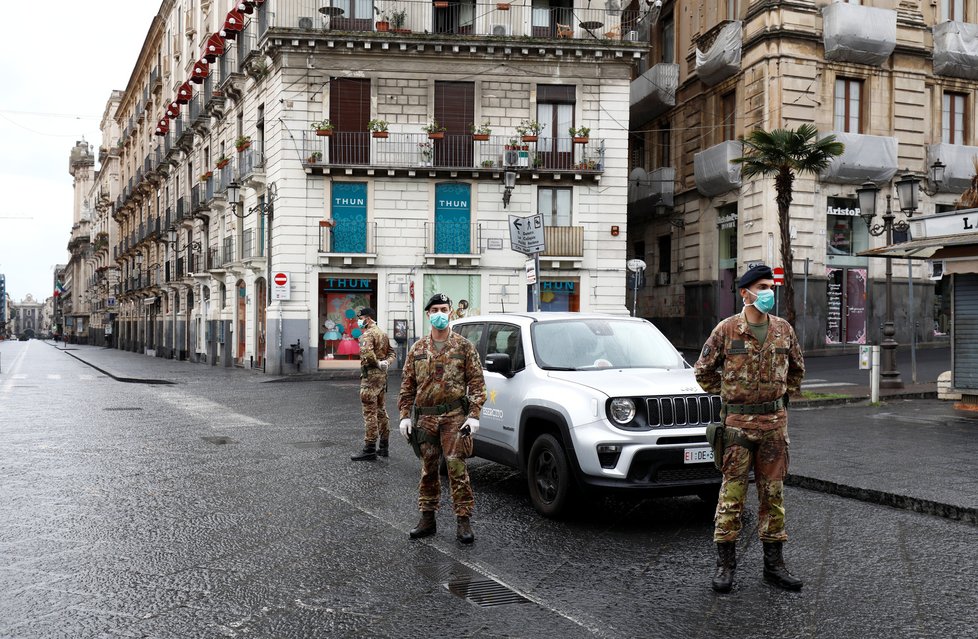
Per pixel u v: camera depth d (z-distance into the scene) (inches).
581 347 293.1
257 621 171.9
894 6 1048.8
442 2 1035.3
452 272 1026.1
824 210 1011.9
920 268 1078.4
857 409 552.1
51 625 168.7
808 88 1002.1
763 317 197.5
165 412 586.9
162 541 235.3
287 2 1016.9
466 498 235.9
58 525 252.8
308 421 531.2
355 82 1021.2
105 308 3061.0
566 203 1048.8
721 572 194.1
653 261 1328.7
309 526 253.9
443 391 238.8
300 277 1010.1
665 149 1296.8
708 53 1088.8
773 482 196.9
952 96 1101.7
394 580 200.4
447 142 1029.2
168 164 1793.8
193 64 1529.3
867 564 214.4
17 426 501.7
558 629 167.5
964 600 185.3
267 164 1071.0
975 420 485.7
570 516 264.4
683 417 249.3
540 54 1027.9
